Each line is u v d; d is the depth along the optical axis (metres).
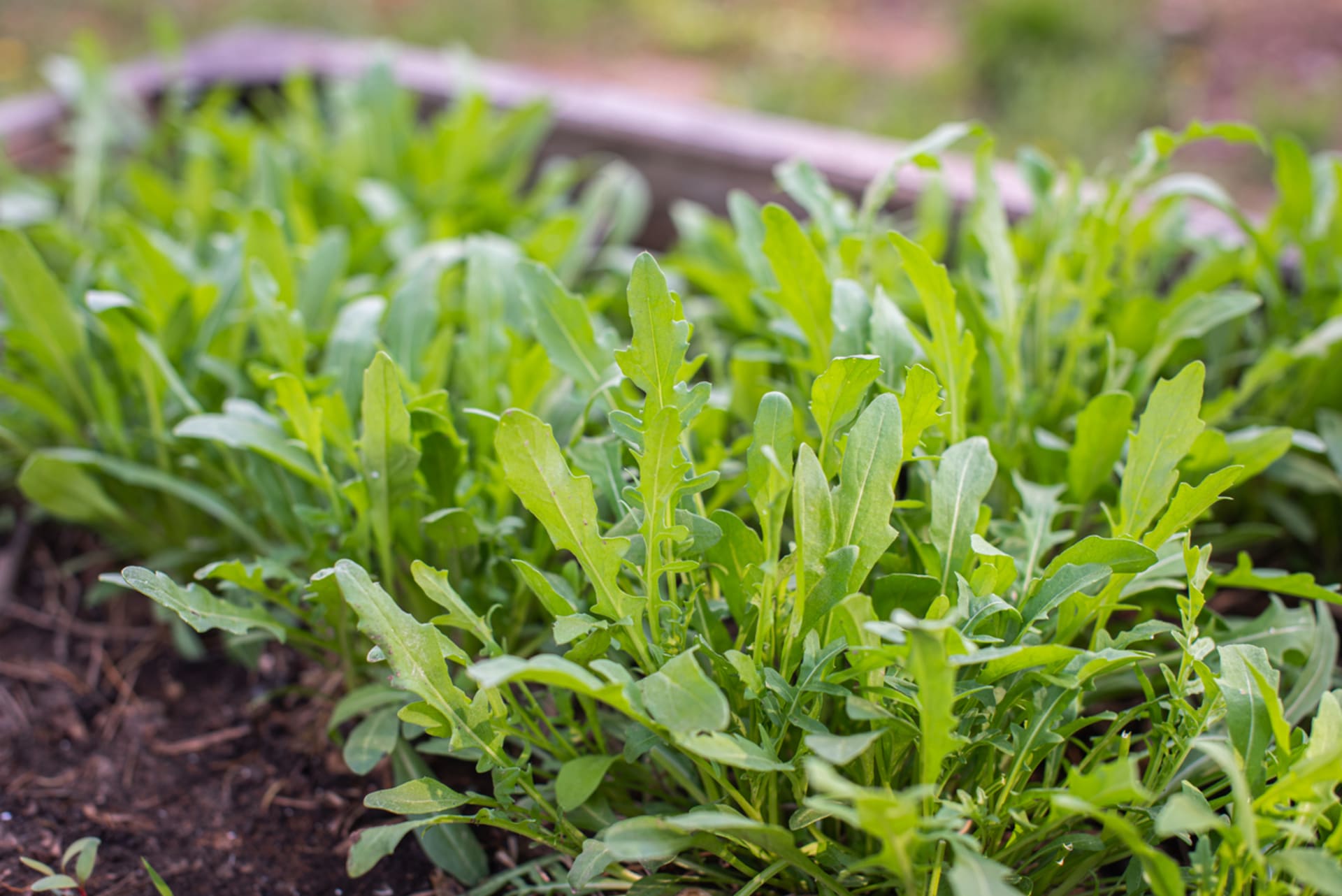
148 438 0.88
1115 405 0.75
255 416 0.78
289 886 0.76
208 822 0.79
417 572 0.66
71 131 1.24
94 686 0.86
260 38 1.47
